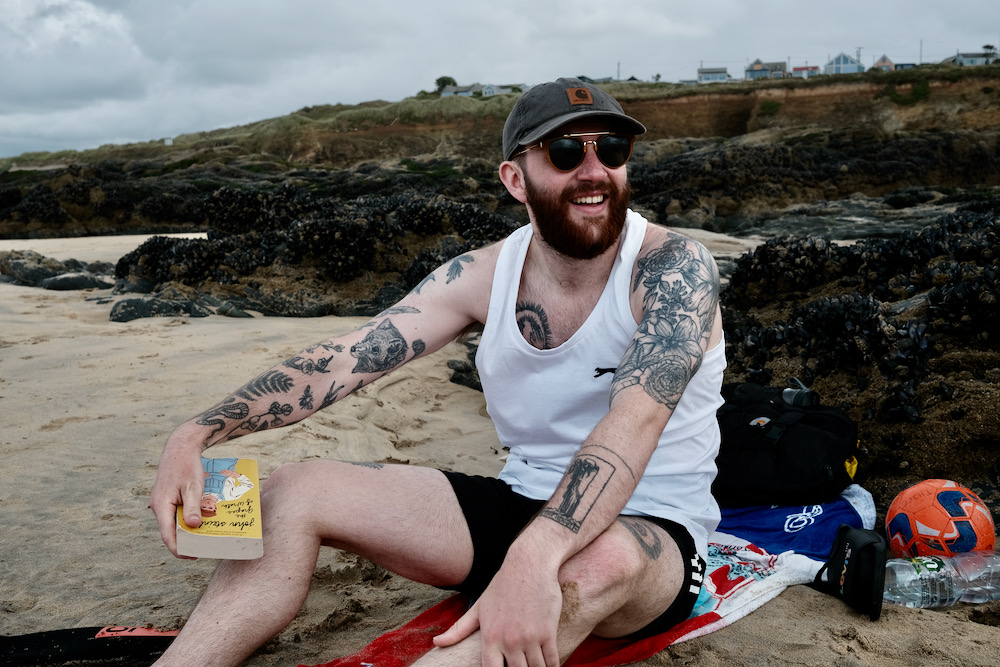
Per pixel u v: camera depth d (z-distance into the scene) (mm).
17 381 5902
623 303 2424
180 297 9570
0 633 2676
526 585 1882
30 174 36062
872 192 30000
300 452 4539
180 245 10406
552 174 2348
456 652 1872
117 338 7488
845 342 4480
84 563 3207
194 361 6555
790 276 6004
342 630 2713
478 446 5043
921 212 23953
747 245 19219
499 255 2658
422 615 2539
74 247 17891
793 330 4852
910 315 4605
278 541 2115
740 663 2352
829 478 3250
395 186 29828
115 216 29047
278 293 9617
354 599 2881
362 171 33875
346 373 2619
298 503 2180
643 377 2207
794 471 3285
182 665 1922
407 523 2268
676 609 2299
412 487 2336
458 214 10922
